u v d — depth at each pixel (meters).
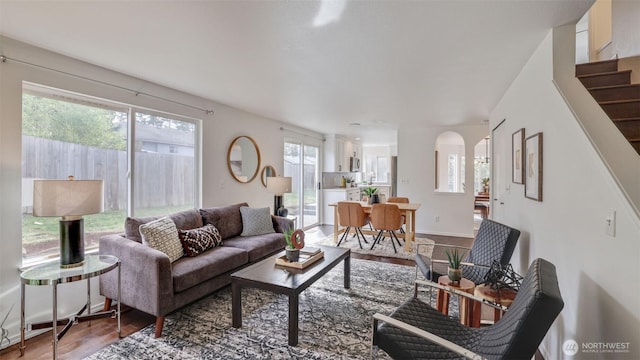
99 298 2.71
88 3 1.70
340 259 2.95
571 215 1.73
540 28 1.98
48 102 2.49
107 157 2.92
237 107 4.38
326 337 2.24
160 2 1.69
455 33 2.06
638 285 1.16
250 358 1.99
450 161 7.18
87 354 2.03
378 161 10.89
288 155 6.00
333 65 2.67
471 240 5.63
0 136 2.13
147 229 2.62
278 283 2.24
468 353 1.21
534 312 1.21
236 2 1.69
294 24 1.94
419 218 6.31
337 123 5.74
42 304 2.35
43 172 2.46
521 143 2.71
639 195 1.25
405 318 1.72
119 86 2.90
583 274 1.59
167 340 2.20
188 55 2.46
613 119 2.04
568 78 1.94
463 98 3.79
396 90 3.45
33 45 2.29
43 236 2.48
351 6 1.73
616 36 2.86
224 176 4.25
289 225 4.09
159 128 3.41
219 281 2.84
